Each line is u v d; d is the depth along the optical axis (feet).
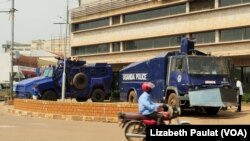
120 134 53.36
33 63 232.73
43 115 82.17
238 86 82.94
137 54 200.23
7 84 171.22
